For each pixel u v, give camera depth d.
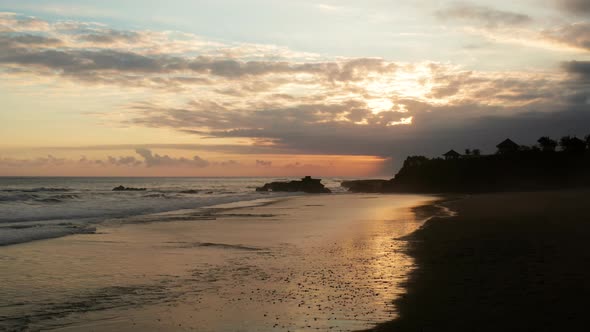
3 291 9.94
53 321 7.94
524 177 72.44
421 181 82.19
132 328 7.55
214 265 12.72
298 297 9.25
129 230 20.84
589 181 65.88
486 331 6.73
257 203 44.91
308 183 85.94
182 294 9.64
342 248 15.43
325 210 34.25
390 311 8.04
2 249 15.28
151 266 12.61
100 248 15.69
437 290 9.27
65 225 22.14
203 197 54.84
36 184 102.31
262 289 9.98
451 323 7.18
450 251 13.76
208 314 8.23
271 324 7.59
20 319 8.05
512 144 83.44
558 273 10.20
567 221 20.11
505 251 13.25
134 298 9.36
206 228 21.89
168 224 23.72
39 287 10.28
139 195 54.69
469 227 19.30
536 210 26.48
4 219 24.41
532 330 6.68
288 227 22.30
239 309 8.51
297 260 13.35
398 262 12.54
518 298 8.34
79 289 10.11
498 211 26.69
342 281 10.55
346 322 7.57
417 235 17.56
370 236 18.48
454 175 79.44
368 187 89.06
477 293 8.84
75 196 46.25
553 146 80.25
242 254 14.48
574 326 6.76
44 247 15.79
